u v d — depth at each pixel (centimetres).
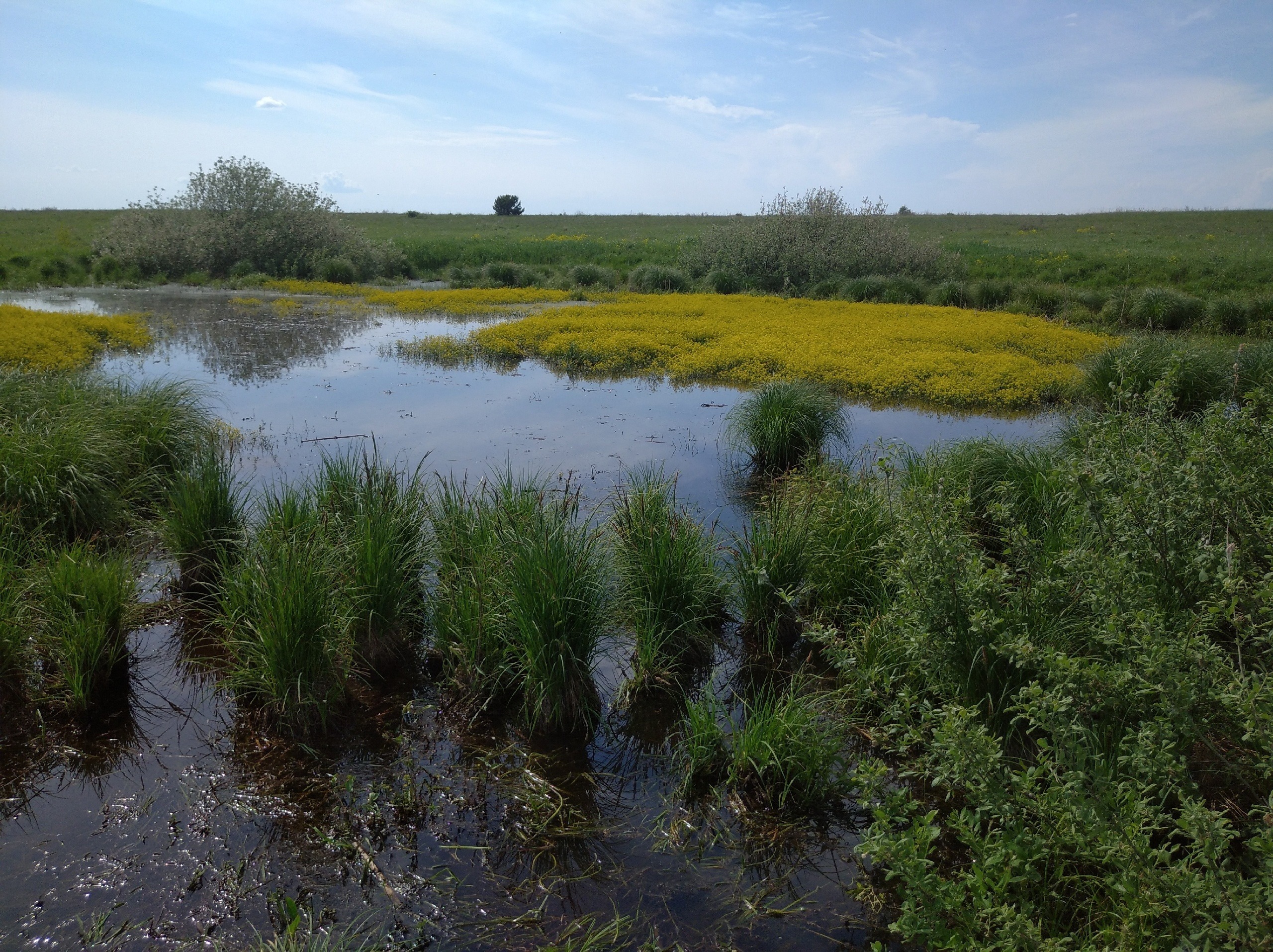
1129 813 281
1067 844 305
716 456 960
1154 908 251
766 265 2955
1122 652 361
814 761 399
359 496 599
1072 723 314
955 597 414
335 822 385
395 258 3222
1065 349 1605
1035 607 423
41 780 411
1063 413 1173
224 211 3016
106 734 450
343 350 1614
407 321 2055
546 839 378
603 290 2744
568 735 465
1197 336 1725
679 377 1391
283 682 443
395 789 410
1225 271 2641
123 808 390
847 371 1405
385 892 342
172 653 536
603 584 517
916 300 2486
